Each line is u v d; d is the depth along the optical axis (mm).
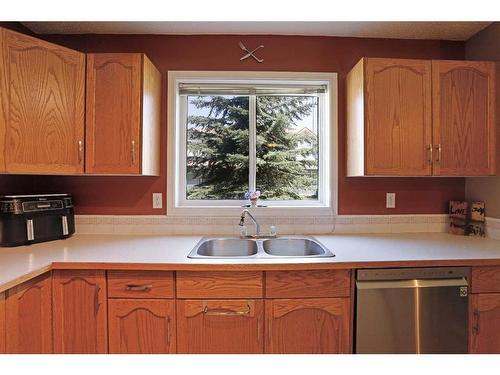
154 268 1397
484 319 1480
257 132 2230
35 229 1735
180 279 1430
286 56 2115
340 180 2123
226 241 1969
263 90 2156
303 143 2248
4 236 1638
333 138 2115
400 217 2143
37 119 1578
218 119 2219
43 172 1599
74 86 1690
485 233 1982
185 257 1483
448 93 1810
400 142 1791
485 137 1830
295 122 2250
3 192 1809
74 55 1690
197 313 1435
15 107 1510
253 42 2111
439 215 2154
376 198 2141
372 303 1431
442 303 1442
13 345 1226
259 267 1404
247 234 2072
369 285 1435
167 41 2094
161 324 1435
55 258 1443
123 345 1430
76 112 1698
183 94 2139
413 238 1945
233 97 2221
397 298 1432
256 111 2223
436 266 1461
